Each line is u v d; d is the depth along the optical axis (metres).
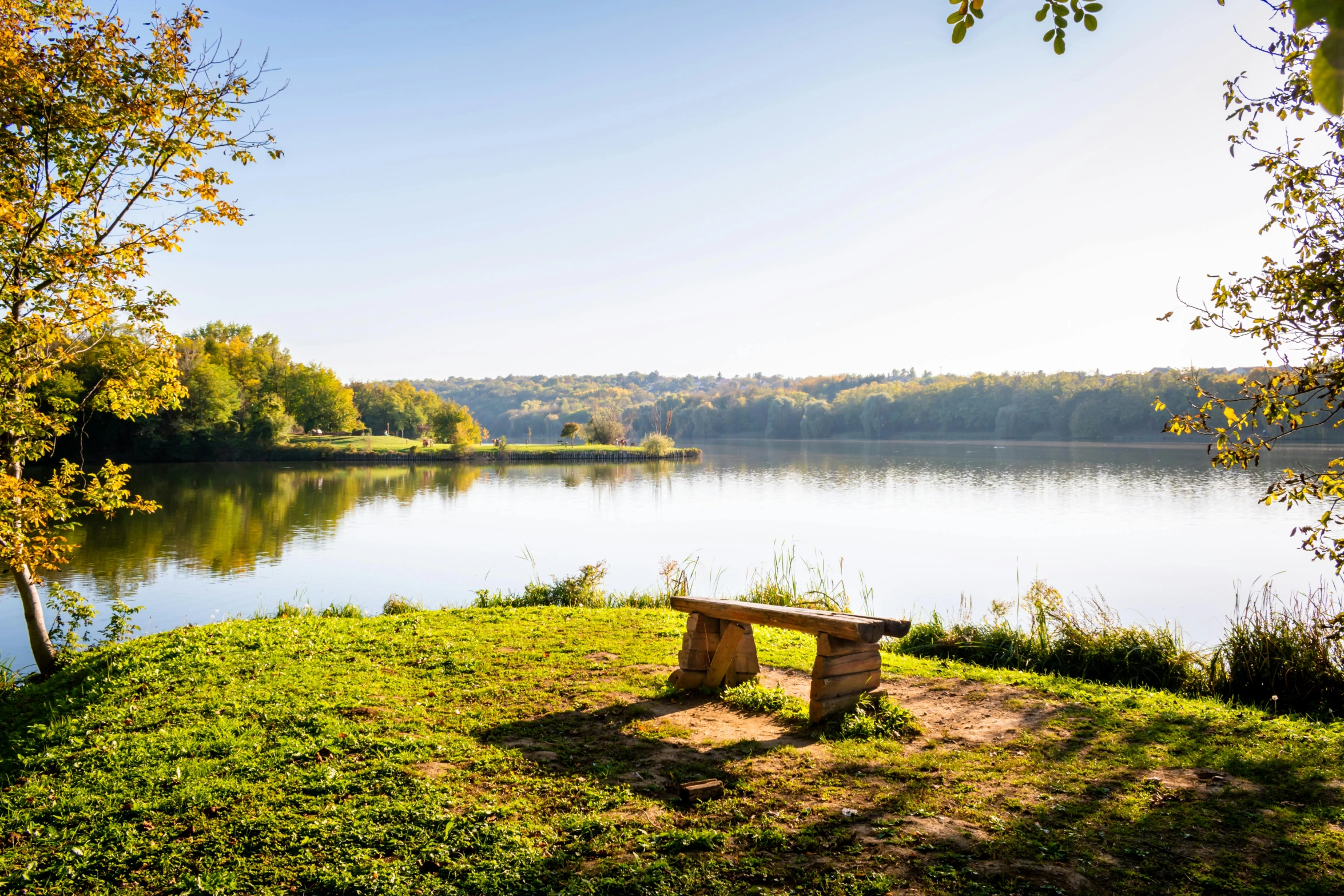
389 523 33.09
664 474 65.19
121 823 4.57
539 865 3.96
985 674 7.62
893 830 4.18
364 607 16.53
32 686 8.20
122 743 5.80
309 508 38.94
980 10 3.13
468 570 21.45
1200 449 81.44
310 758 5.36
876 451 98.50
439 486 54.03
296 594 18.12
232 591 18.52
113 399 8.90
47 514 8.11
